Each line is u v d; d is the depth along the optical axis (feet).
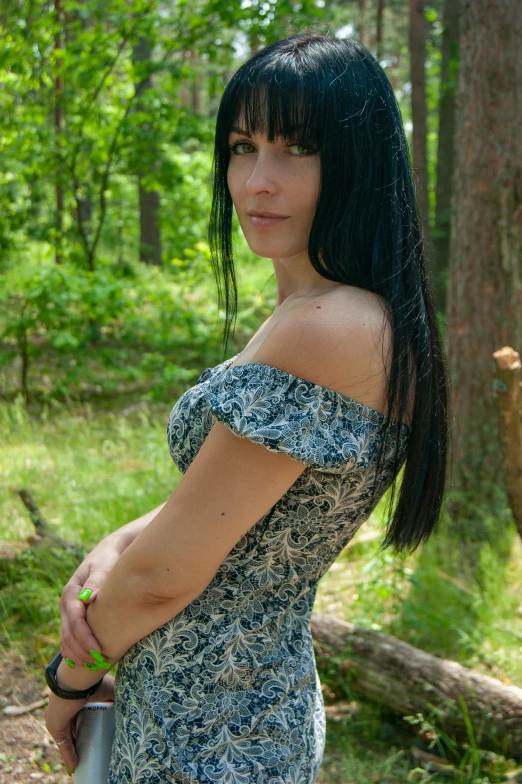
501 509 13.55
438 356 3.68
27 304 21.97
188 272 30.19
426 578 11.35
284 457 3.13
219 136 3.68
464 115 13.65
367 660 8.91
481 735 8.09
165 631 3.56
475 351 13.83
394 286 3.33
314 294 3.56
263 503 3.20
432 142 41.73
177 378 21.31
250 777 3.47
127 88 29.66
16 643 10.05
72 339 20.35
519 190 13.44
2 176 28.66
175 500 3.28
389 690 8.68
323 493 3.34
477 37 13.26
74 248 26.96
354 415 3.20
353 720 8.83
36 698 9.10
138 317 23.41
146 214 41.22
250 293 29.09
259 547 3.44
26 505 12.05
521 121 13.33
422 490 3.66
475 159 13.55
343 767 8.09
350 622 10.50
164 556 3.29
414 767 8.11
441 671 8.56
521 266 13.76
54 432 18.48
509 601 11.18
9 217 27.17
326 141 3.31
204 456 3.22
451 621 10.52
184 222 37.01
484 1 13.06
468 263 13.80
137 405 21.48
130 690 3.68
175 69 24.18
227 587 3.51
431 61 40.81
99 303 21.34
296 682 3.64
